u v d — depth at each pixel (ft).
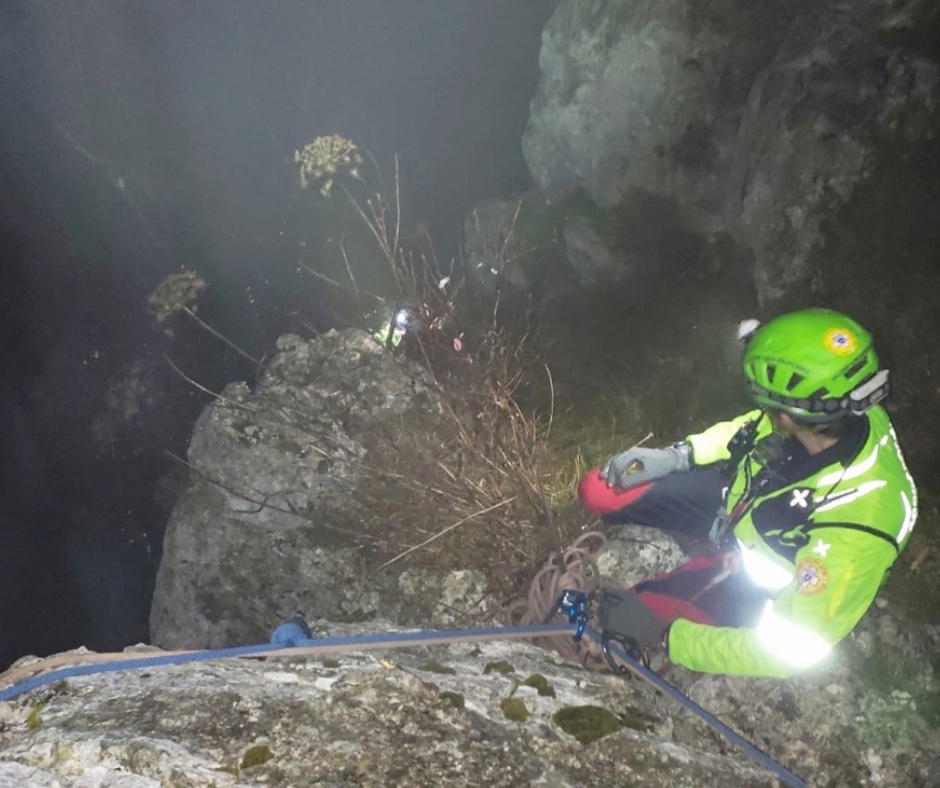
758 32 20.47
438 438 16.85
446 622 14.73
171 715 8.38
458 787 8.00
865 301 16.79
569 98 23.12
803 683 11.46
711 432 12.00
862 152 17.38
